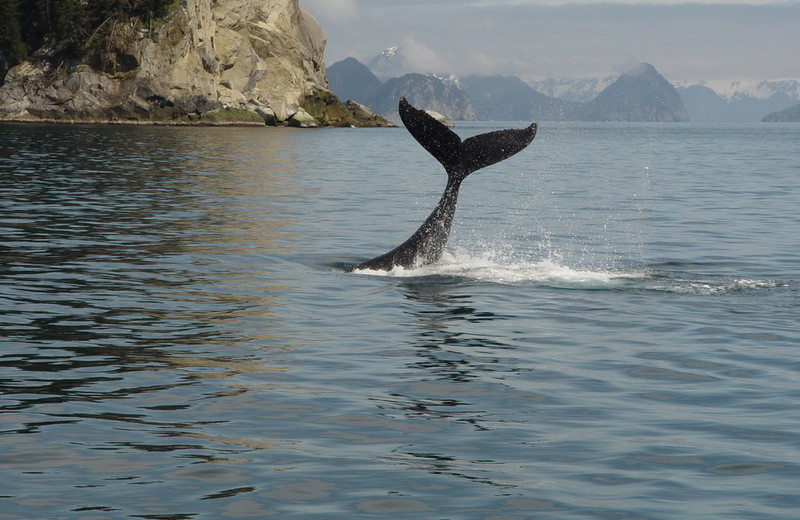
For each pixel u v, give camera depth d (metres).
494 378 16.08
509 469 11.90
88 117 168.38
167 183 55.09
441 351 17.83
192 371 16.16
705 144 156.38
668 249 31.73
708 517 10.48
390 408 14.33
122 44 173.38
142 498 10.80
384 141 136.12
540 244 32.78
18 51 173.25
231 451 12.38
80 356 16.97
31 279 24.12
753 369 16.80
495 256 29.48
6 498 10.70
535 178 66.31
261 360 16.97
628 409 14.45
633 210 44.50
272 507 10.66
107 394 14.73
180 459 12.05
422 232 26.69
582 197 51.28
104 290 23.00
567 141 165.88
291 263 27.59
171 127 166.38
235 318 20.31
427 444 12.79
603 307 21.97
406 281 24.89
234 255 28.83
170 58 176.88
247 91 195.75
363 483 11.39
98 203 42.84
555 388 15.55
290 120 197.75
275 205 44.19
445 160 26.89
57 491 10.94
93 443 12.55
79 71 172.25
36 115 168.38
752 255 30.31
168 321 19.89
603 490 11.26
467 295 23.17
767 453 12.49
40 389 14.91
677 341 18.81
